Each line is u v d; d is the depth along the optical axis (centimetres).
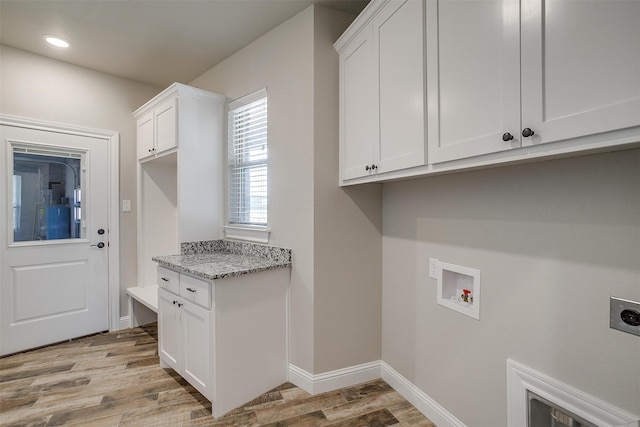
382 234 227
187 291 208
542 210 128
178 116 261
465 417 162
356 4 208
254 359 204
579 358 117
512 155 107
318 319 208
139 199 328
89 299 305
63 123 289
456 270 167
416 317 196
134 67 302
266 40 243
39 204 280
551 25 94
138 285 332
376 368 227
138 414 188
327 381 211
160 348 244
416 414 189
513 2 103
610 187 108
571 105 89
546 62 95
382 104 167
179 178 262
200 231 272
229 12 218
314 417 186
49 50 271
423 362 191
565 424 123
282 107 229
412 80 146
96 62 292
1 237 262
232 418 185
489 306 149
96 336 304
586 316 115
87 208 303
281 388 215
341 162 207
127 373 235
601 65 83
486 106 113
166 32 244
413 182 199
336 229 212
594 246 112
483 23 114
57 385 218
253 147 260
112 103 317
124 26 235
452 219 170
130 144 328
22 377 229
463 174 164
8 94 264
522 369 134
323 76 209
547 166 126
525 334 134
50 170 285
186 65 298
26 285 273
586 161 114
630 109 79
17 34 246
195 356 201
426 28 139
